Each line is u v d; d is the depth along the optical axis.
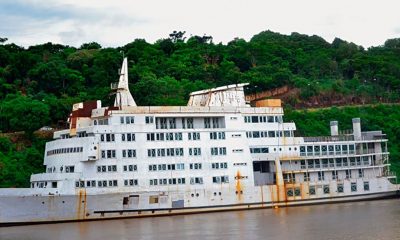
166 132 78.31
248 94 142.88
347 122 133.12
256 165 87.75
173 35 190.12
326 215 72.50
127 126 76.38
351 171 91.12
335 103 144.88
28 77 126.38
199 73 143.38
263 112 86.44
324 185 87.75
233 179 81.06
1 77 124.06
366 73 160.25
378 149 94.75
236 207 80.81
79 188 73.06
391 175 102.00
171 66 146.50
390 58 178.75
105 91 115.12
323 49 185.25
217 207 79.62
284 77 147.50
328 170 88.81
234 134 82.44
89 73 131.25
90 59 138.75
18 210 69.75
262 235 58.38
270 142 86.06
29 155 97.31
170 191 77.06
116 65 135.50
